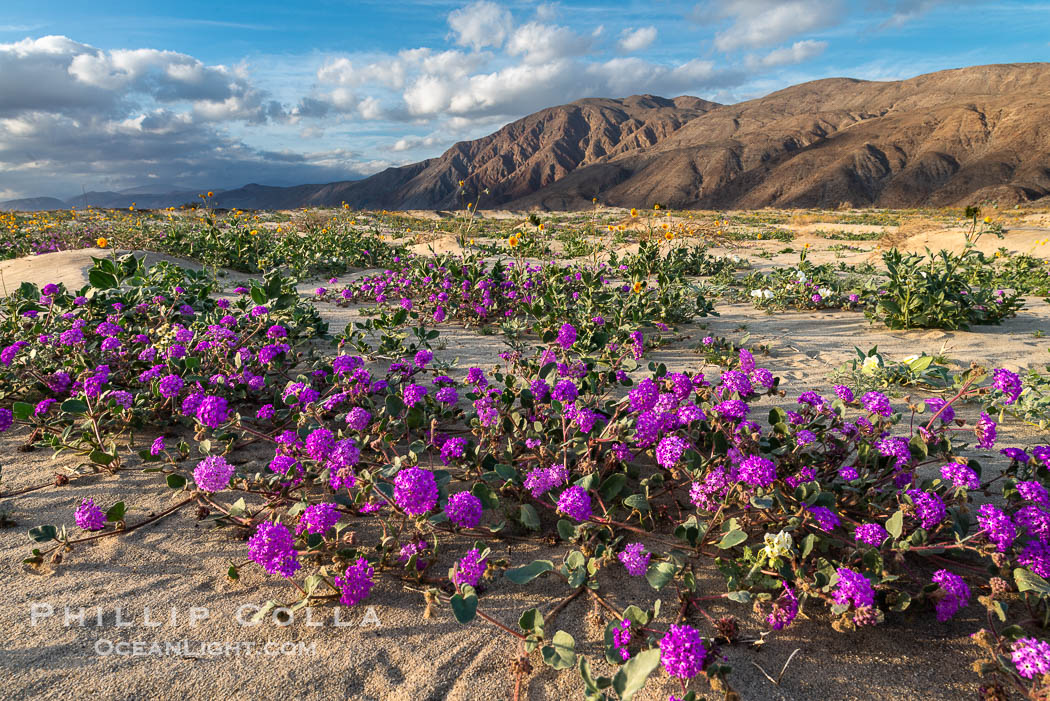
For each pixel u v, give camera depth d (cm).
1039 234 1641
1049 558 207
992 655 184
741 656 199
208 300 641
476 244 1712
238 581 239
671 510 280
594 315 643
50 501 293
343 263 1195
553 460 294
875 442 282
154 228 1566
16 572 241
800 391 458
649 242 1048
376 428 320
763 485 229
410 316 741
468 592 207
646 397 288
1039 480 265
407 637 210
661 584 206
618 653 189
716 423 288
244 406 412
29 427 379
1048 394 423
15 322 516
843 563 225
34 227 1802
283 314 565
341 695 186
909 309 650
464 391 455
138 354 457
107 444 343
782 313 778
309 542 243
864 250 1709
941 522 231
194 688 186
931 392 455
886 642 205
